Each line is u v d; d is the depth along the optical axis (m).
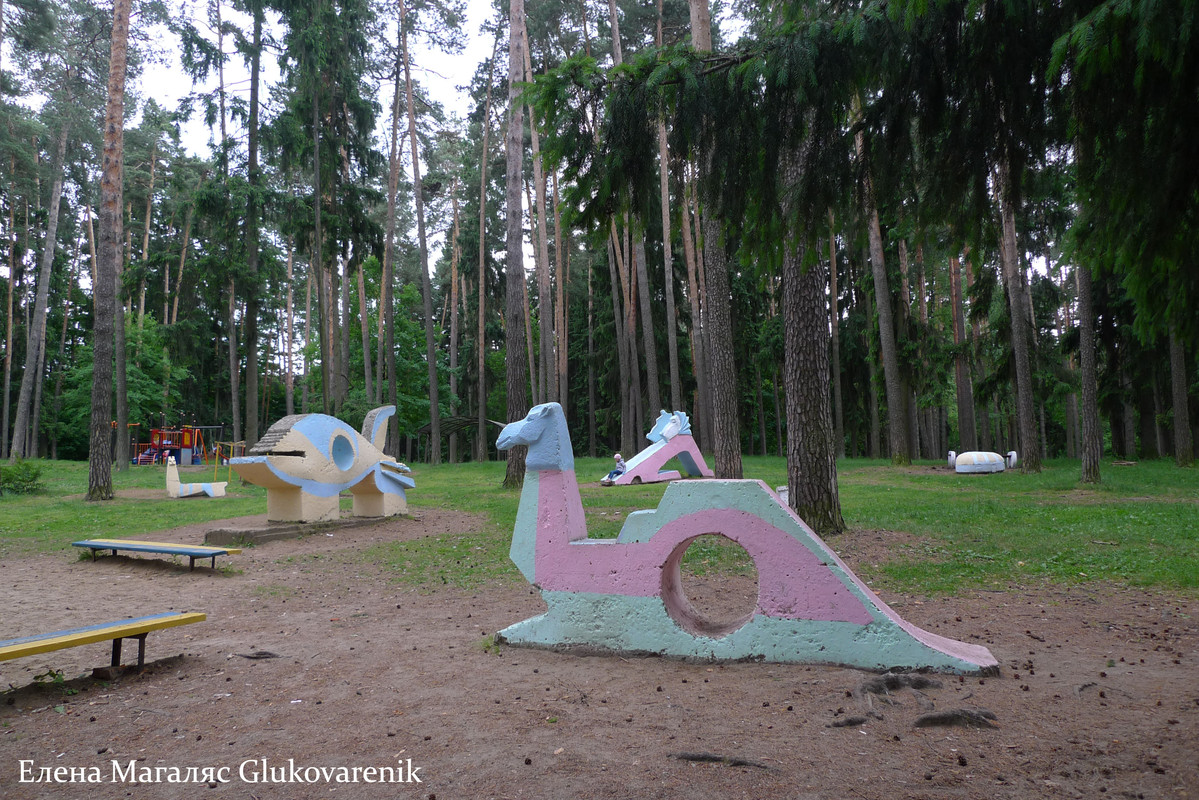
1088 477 18.81
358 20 29.78
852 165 5.72
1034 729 3.87
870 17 5.16
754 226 6.02
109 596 8.50
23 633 6.77
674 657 5.40
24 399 34.25
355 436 14.63
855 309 39.88
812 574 5.14
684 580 8.58
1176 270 5.03
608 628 5.62
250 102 29.02
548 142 6.13
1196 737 3.67
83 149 39.34
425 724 4.20
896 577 8.38
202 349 47.75
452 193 47.00
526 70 29.61
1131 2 3.84
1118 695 4.38
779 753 3.62
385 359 43.19
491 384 52.34
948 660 4.81
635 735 3.92
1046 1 4.80
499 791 3.30
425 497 19.78
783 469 26.61
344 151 31.14
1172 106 4.32
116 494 21.38
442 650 5.89
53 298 45.31
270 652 5.85
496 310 52.66
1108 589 7.59
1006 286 27.17
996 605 7.07
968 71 5.13
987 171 5.43
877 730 3.91
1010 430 45.50
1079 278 19.31
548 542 5.88
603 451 53.94
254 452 13.72
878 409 39.41
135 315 44.34
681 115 5.67
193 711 4.55
